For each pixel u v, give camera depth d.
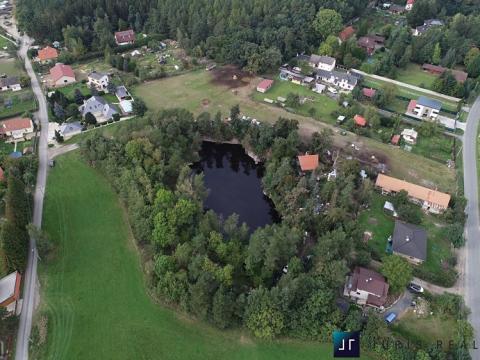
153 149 140.25
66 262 113.56
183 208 117.06
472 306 105.44
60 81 193.00
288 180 134.00
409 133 163.12
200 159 162.00
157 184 127.12
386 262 106.50
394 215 130.50
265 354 94.94
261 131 155.00
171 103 184.25
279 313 94.94
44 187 136.88
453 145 160.88
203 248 110.06
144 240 118.75
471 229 127.56
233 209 141.38
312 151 151.75
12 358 92.38
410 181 144.38
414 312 103.12
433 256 118.75
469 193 140.00
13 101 179.00
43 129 163.50
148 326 99.88
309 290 98.31
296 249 111.31
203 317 98.81
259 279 105.88
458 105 180.88
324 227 118.69
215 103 184.62
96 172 144.00
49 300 104.19
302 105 183.75
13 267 106.19
